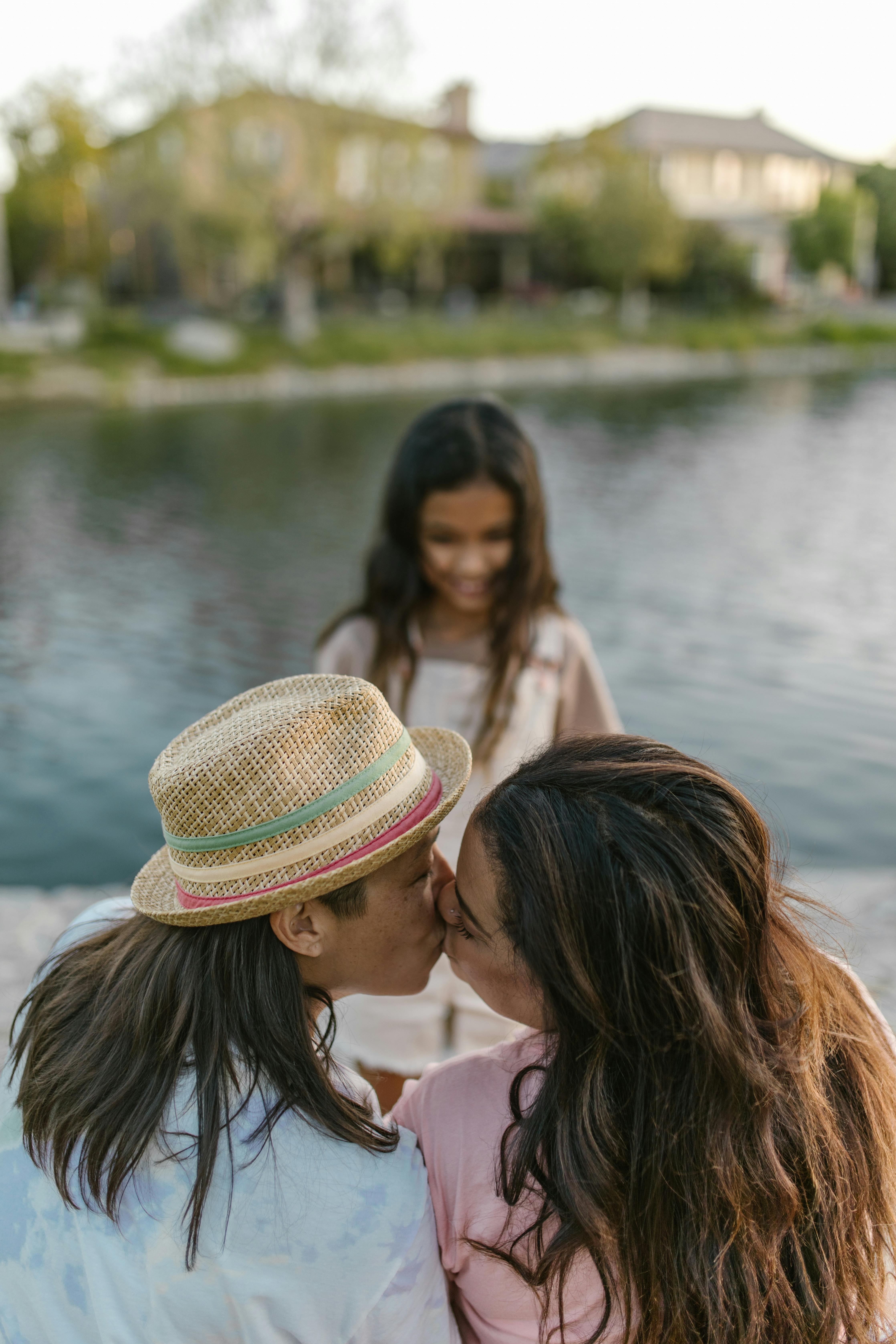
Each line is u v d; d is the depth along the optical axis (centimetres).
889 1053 103
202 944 89
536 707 179
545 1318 93
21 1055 100
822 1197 90
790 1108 89
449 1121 94
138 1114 85
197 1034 87
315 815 87
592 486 1392
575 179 4075
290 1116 86
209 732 95
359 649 191
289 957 91
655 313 4200
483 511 172
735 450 1708
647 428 2000
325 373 2886
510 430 177
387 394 2734
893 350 3962
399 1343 88
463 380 3002
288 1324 85
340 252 3219
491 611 181
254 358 2861
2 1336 92
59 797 504
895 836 453
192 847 88
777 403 2464
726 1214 85
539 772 90
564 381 3061
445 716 181
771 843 91
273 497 1313
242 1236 84
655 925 80
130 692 647
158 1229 85
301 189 2761
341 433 1966
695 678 662
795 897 107
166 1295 85
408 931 95
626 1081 85
